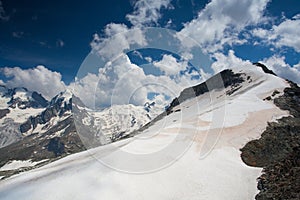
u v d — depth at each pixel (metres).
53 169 28.50
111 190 23.50
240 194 24.02
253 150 31.17
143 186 24.05
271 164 28.42
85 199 22.61
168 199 22.98
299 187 22.88
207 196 23.56
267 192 23.59
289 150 31.31
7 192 24.83
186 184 24.78
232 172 27.14
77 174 26.20
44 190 24.30
